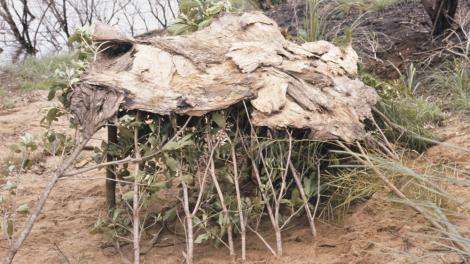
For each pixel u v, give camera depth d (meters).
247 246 3.69
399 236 3.51
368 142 3.98
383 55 6.52
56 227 4.17
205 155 3.77
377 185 3.84
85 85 3.62
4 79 9.33
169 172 3.68
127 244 3.84
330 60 4.30
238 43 4.09
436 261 3.22
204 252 3.67
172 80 3.70
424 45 6.49
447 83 5.62
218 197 3.81
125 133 3.57
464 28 6.45
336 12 7.89
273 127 3.53
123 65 3.81
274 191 3.67
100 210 4.40
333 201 3.98
